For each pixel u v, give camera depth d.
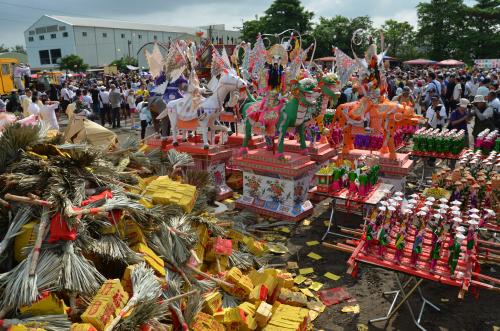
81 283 2.89
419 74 27.42
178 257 3.83
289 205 6.79
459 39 55.06
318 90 7.14
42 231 3.05
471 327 4.04
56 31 71.50
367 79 7.03
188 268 3.90
